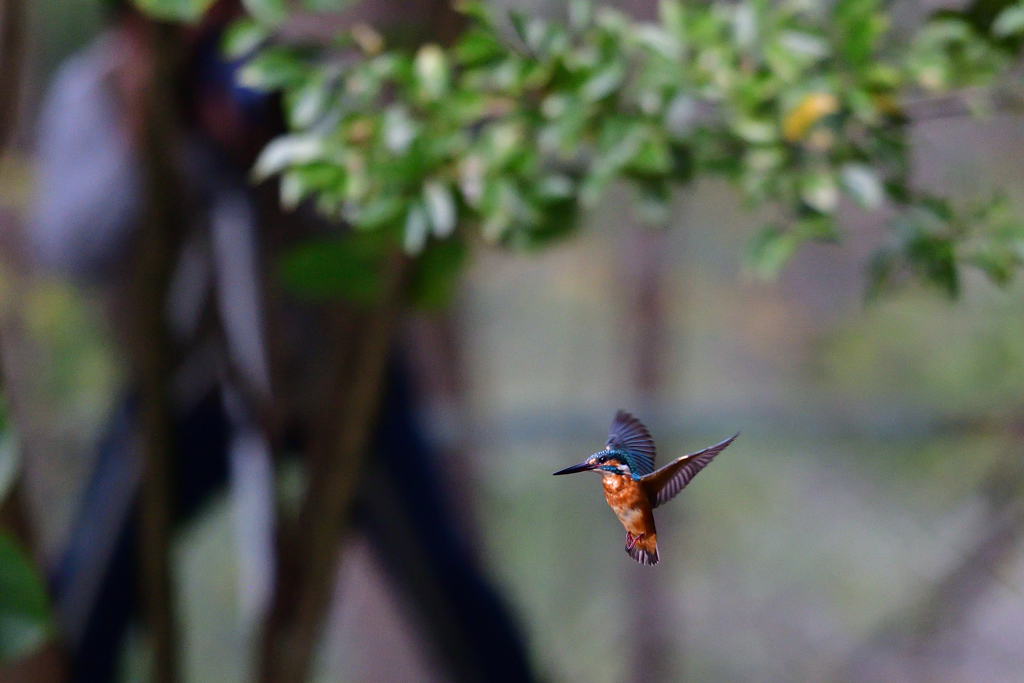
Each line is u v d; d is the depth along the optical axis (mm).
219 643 43719
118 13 18922
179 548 22000
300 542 18000
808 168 16078
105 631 20453
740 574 51062
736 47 16078
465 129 16156
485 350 56281
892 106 16078
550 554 49656
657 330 50906
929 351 50875
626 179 16156
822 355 57250
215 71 18125
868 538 49062
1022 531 37125
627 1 18344
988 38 16141
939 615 41031
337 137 16031
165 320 17594
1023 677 38531
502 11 16141
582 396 56031
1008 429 30625
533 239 16328
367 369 17203
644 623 48594
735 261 55969
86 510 20859
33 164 27312
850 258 57406
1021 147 33906
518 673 22000
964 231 16016
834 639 46438
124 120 19312
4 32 16219
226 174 18781
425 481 22219
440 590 21844
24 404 31344
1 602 15445
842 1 16016
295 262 16328
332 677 35375
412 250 15930
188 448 20219
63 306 31953
